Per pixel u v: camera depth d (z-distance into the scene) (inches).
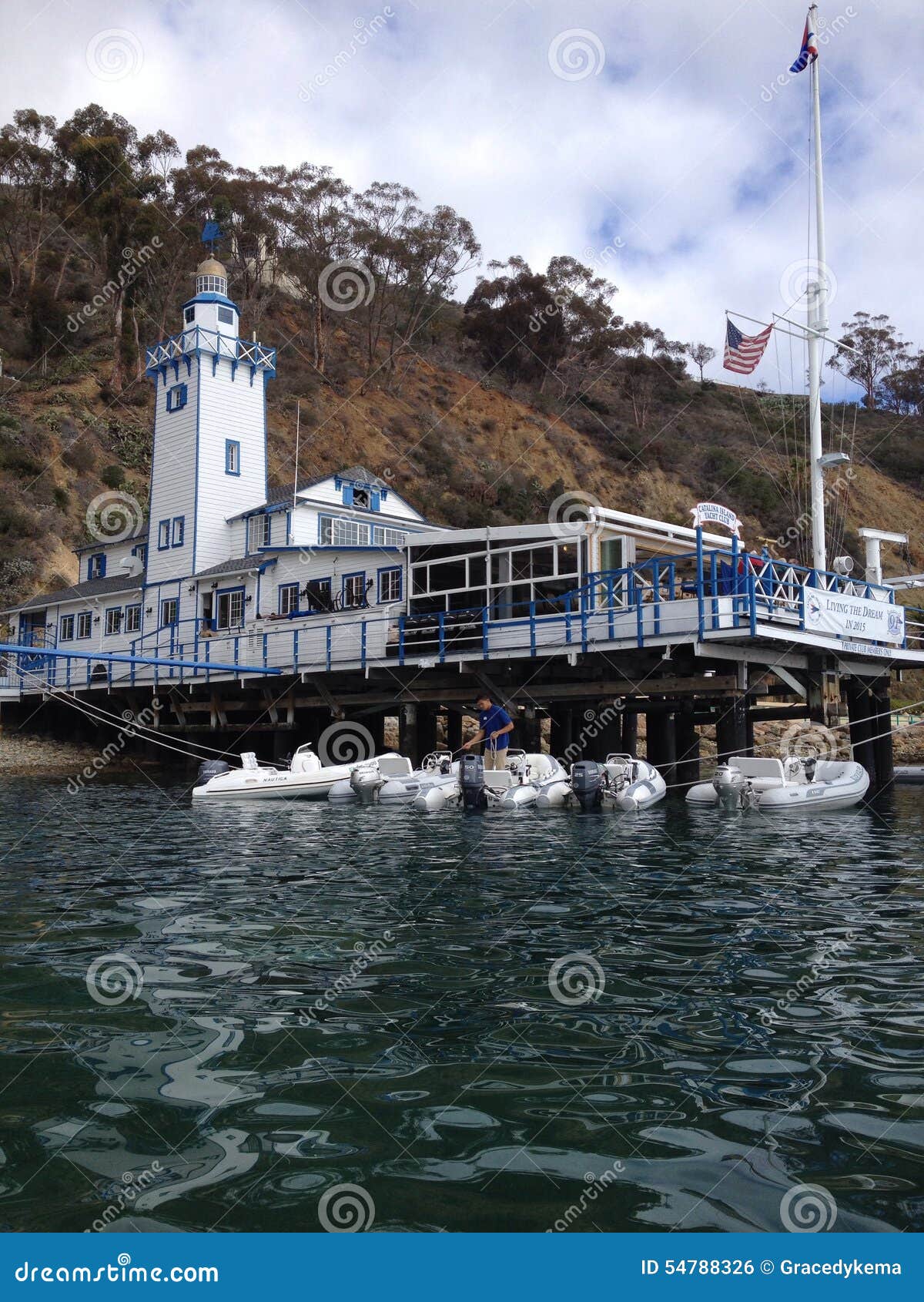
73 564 1939.0
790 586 807.1
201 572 1416.1
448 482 2632.9
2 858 504.4
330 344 3073.3
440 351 3351.4
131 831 627.5
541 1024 233.9
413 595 1011.9
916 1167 161.8
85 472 2139.5
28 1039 223.0
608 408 3474.4
